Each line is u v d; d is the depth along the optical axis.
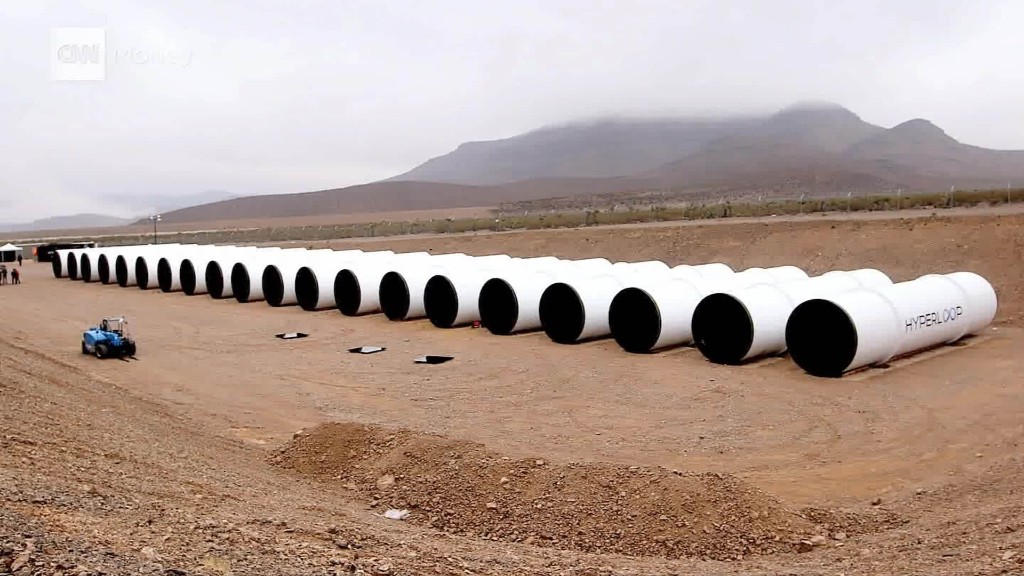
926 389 23.73
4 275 63.31
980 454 17.80
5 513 8.74
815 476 16.64
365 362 29.41
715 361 28.08
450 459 15.41
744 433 19.78
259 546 9.77
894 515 14.27
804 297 29.06
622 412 21.95
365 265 43.25
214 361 29.80
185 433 19.53
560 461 17.36
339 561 9.56
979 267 42.56
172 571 7.87
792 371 26.48
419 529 13.16
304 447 17.41
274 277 46.12
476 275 38.06
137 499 11.41
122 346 30.17
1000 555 10.97
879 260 46.88
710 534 12.73
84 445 14.83
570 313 32.44
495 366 28.31
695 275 35.94
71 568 7.31
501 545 12.44
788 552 12.42
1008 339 30.97
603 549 12.48
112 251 61.47
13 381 19.89
